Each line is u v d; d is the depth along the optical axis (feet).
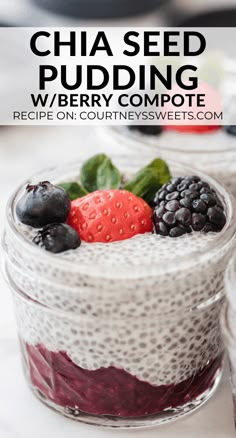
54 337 3.35
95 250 3.29
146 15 6.82
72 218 3.41
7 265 3.53
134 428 3.51
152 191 3.64
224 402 3.63
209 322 3.42
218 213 3.40
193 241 3.34
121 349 3.28
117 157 3.90
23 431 3.50
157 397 3.46
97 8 6.64
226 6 6.33
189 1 7.20
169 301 3.19
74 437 3.46
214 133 4.71
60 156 5.57
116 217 3.37
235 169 4.36
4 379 3.78
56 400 3.57
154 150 4.40
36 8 6.57
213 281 3.28
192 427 3.51
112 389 3.41
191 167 3.76
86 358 3.34
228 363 3.58
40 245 3.26
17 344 3.99
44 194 3.34
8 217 3.38
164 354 3.34
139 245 3.33
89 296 3.15
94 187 3.71
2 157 5.59
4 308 4.25
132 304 3.16
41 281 3.22
